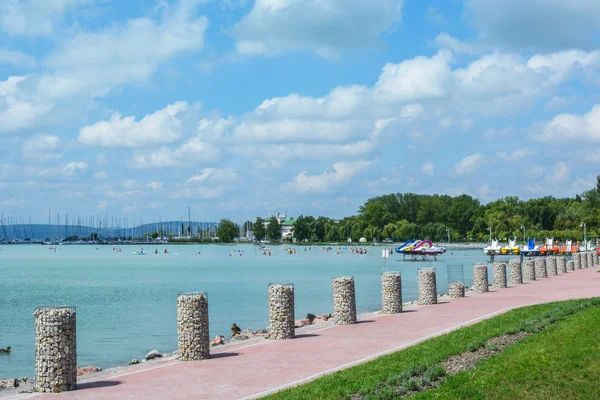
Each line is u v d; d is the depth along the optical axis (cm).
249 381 1647
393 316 2938
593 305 2586
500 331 2045
